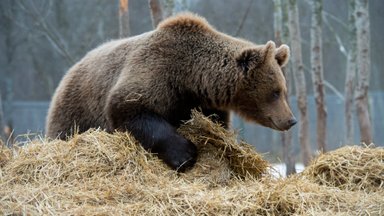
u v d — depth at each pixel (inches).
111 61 492.4
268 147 1505.9
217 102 469.1
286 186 391.9
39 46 1614.2
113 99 451.8
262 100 463.8
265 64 458.3
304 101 742.5
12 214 335.3
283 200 372.8
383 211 368.5
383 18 1670.8
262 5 1419.8
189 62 461.4
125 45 492.1
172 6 675.4
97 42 1379.2
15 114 1633.9
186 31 470.0
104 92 486.0
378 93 1765.5
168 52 461.1
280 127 462.0
